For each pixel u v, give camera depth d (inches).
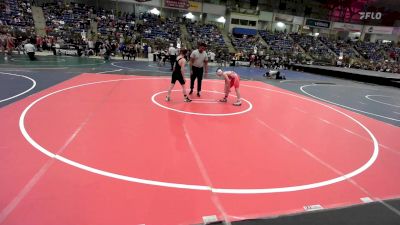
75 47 792.3
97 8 1145.4
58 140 168.1
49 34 868.0
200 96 330.0
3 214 99.9
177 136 189.9
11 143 159.3
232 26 1295.5
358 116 303.1
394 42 1558.8
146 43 931.3
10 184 118.5
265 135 208.1
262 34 1326.3
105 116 222.5
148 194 118.3
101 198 113.2
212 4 1273.4
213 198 119.0
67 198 111.7
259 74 679.1
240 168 149.5
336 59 1190.3
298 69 917.8
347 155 181.8
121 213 104.7
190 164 149.3
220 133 203.3
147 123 212.7
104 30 986.7
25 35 820.0
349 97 439.2
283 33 1382.9
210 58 911.7
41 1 1049.5
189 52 954.7
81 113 226.4
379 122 284.2
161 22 1159.6
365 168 163.3
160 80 433.1
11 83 329.7
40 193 113.6
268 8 1405.0
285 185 135.0
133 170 137.9
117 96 297.3
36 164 137.2
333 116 291.0
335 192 132.3
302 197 125.3
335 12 1551.4
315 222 108.3
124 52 809.5
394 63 1231.5
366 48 1424.7
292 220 108.3
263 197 122.8
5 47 687.1
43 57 665.6
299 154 176.2
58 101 259.9
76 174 130.3
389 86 657.0
